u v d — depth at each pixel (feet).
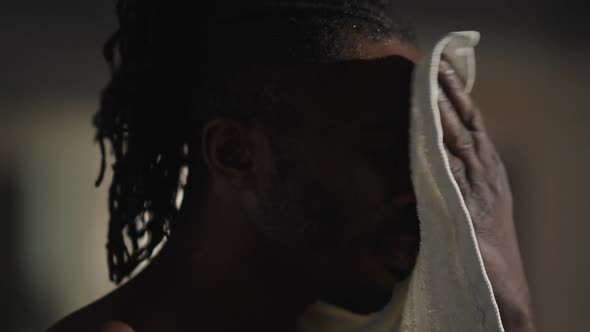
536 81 20.06
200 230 5.12
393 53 4.94
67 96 18.74
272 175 4.89
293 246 4.91
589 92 20.08
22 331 18.83
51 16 18.53
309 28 4.94
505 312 4.50
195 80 5.18
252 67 4.95
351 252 4.83
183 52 5.24
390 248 4.80
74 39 18.66
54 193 18.80
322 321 5.15
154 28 5.31
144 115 5.40
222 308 5.00
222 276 5.01
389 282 4.82
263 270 4.99
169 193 5.49
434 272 4.49
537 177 20.21
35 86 18.63
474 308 4.38
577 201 20.17
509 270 4.53
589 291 20.22
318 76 4.84
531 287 20.35
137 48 5.42
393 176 4.77
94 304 5.20
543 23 19.99
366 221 4.79
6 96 18.54
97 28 18.74
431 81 4.36
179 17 5.24
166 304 5.02
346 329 5.12
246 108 4.95
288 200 4.86
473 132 4.61
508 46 19.92
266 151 4.91
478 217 4.50
